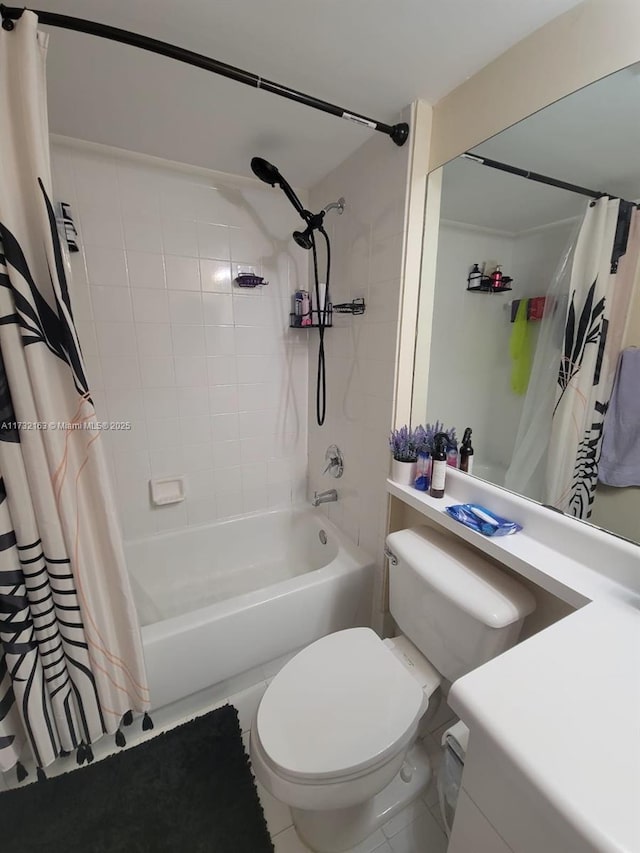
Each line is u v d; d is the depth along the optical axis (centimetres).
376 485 153
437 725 130
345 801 83
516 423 113
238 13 83
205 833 100
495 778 50
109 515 100
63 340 87
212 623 126
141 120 125
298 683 99
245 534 205
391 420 140
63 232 121
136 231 154
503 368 117
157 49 80
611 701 52
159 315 166
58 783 110
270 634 140
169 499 186
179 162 154
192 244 165
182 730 126
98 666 108
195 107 117
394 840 100
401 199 123
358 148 142
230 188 167
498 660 60
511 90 94
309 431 213
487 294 120
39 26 86
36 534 93
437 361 136
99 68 100
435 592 102
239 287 179
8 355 82
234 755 119
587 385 94
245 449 200
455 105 110
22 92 75
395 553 116
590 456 92
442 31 88
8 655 95
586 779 43
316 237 179
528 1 79
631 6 71
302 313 186
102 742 122
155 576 185
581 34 79
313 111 119
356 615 161
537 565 86
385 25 86
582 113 85
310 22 86
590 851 37
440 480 121
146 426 175
